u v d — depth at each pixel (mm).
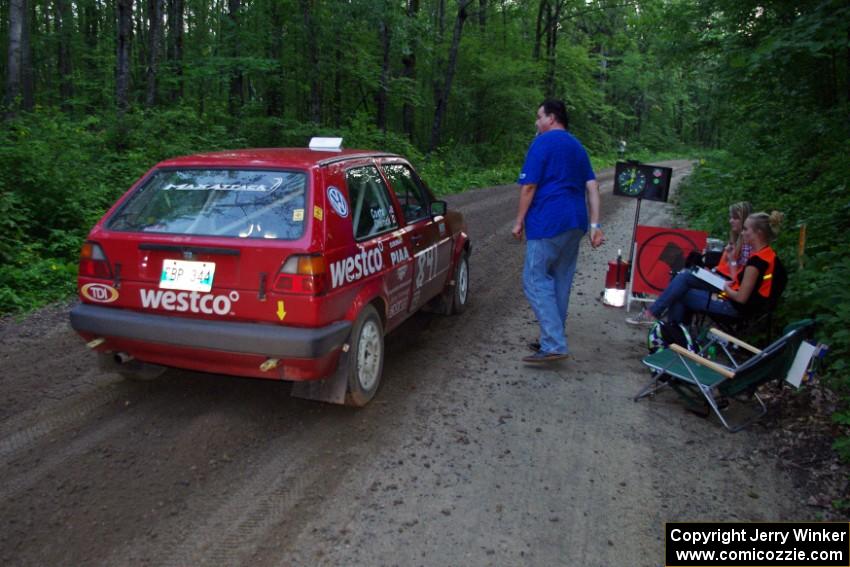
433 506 3186
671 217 14156
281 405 4297
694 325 5781
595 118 44562
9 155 8312
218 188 4023
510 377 4965
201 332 3678
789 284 5852
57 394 4340
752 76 11445
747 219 5023
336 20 18750
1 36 29047
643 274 6648
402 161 5543
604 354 5586
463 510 3166
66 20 28125
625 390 4812
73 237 8039
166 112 13711
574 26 40031
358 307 4016
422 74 28688
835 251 6258
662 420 4324
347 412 4230
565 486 3436
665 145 56781
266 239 3664
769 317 5414
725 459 3816
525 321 6438
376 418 4152
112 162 11562
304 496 3230
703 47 12742
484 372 5047
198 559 2727
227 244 3652
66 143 9688
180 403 4273
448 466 3584
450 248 6160
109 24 32125
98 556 2721
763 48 8219
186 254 3725
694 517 3207
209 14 29438
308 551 2805
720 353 5270
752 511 3277
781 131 12633
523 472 3559
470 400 4500
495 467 3596
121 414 4082
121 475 3365
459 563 2768
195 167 4188
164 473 3400
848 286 5293
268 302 3617
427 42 21891
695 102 61719
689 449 3928
